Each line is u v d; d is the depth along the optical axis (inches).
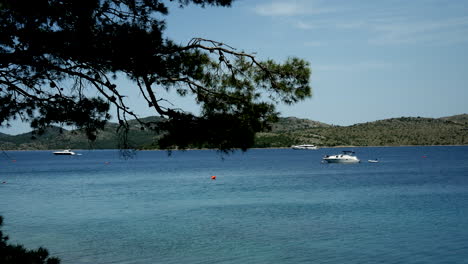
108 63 317.1
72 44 303.9
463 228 1184.8
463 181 2819.9
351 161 5408.5
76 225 1291.8
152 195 2149.4
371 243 1014.4
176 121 323.6
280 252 936.9
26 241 1058.1
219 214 1486.2
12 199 2017.7
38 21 308.8
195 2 350.3
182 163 6953.7
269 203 1779.0
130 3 333.4
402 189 2327.8
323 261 864.9
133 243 1033.5
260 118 344.5
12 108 346.6
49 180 3319.4
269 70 361.4
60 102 334.0
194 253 935.7
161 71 324.8
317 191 2260.1
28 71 342.3
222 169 4827.8
